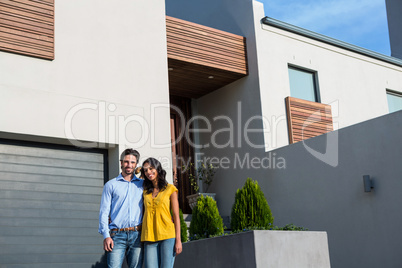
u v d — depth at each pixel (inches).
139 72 289.4
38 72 252.4
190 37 376.8
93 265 253.4
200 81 414.6
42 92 250.2
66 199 253.0
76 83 263.3
